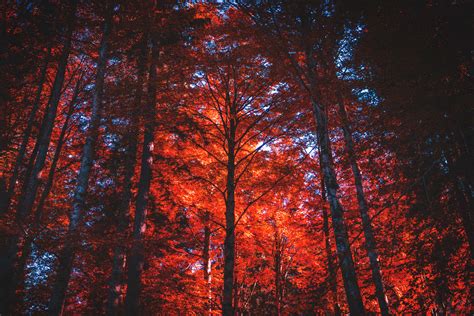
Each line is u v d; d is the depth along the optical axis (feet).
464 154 32.50
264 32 38.09
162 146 52.90
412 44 27.71
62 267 32.04
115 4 42.50
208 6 45.88
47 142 39.60
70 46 45.73
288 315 53.67
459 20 25.77
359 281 43.80
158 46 45.73
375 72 32.42
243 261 56.18
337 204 32.89
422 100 27.55
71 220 32.24
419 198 35.45
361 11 31.48
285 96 43.65
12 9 44.19
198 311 48.75
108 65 45.14
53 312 30.27
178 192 51.60
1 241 38.50
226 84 47.65
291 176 47.83
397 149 33.68
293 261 61.11
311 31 35.70
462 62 27.02
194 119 49.60
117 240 33.35
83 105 54.85
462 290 35.06
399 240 36.91
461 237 35.09
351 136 38.19
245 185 50.85
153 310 47.85
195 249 57.11
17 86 47.52
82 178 34.14
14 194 51.34
